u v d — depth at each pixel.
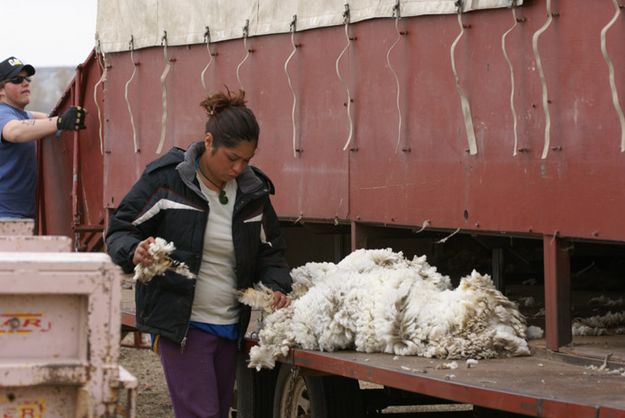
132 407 3.81
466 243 7.80
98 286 3.70
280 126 7.62
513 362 5.25
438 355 5.36
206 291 5.70
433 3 6.12
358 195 6.88
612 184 4.98
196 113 8.43
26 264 3.67
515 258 7.89
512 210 5.61
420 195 6.32
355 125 6.88
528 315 6.47
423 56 6.26
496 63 5.70
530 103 5.47
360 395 6.17
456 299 5.52
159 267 5.36
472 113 5.88
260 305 5.72
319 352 5.66
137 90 9.12
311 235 8.62
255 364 5.86
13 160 9.98
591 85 5.09
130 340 12.63
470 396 4.64
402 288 5.66
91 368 3.70
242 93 5.57
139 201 5.59
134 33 9.09
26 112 10.49
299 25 7.33
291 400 6.52
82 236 10.41
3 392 3.71
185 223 5.57
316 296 5.77
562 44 5.25
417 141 6.33
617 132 4.95
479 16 5.82
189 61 8.51
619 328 5.97
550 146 5.33
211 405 5.71
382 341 5.53
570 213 5.22
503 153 5.66
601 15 5.03
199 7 8.34
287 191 7.59
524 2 5.48
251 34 7.80
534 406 4.35
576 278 7.90
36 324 3.74
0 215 9.98
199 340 5.71
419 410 8.08
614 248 7.29
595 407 4.11
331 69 7.09
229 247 5.69
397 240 7.82
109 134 9.54
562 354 5.25
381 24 6.61
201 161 5.64
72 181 10.55
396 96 6.50
